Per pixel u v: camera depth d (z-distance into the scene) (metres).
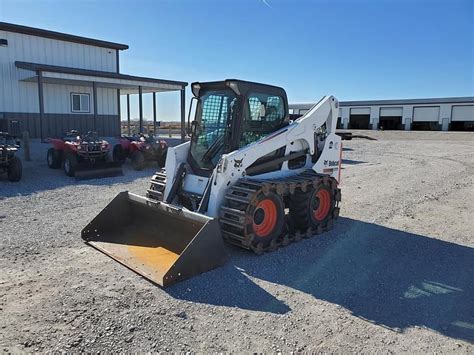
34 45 18.72
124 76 18.23
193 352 2.84
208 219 4.25
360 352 2.89
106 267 4.33
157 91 23.19
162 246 4.87
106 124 21.80
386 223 6.42
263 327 3.20
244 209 4.61
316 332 3.14
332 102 6.39
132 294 3.68
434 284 4.11
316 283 4.07
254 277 4.16
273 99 5.69
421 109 43.28
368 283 4.11
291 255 4.86
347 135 21.52
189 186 5.44
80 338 2.96
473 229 6.14
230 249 4.98
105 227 5.28
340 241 5.46
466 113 40.41
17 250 4.81
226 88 5.38
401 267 4.57
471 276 4.34
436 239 5.64
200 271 4.14
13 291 3.72
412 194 8.77
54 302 3.51
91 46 20.91
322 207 5.90
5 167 9.42
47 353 2.78
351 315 3.43
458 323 3.33
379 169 12.80
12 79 18.05
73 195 8.07
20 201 7.45
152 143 11.96
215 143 5.36
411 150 20.28
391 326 3.27
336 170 6.68
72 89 20.03
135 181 9.84
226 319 3.30
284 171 5.71
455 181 10.58
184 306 3.49
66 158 10.42
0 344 2.86
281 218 5.05
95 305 3.46
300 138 5.82
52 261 4.48
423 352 2.91
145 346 2.89
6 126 17.52
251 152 5.07
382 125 46.44
